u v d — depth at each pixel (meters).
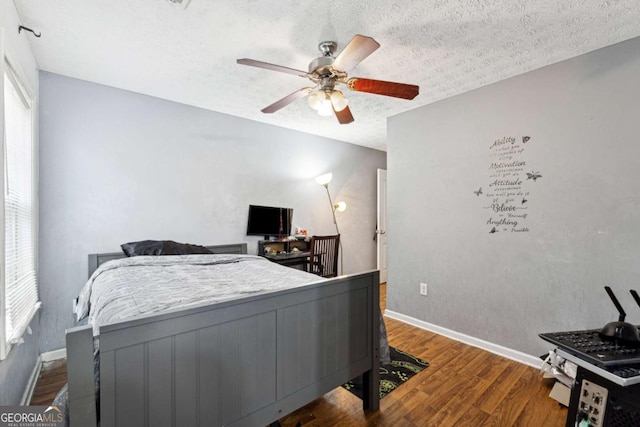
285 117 3.51
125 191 2.74
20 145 1.82
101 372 0.92
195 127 3.15
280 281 1.90
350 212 4.84
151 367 1.01
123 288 1.66
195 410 1.11
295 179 4.07
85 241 2.54
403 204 3.21
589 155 2.01
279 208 3.80
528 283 2.29
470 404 1.79
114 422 0.94
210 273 2.16
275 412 1.34
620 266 1.89
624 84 1.88
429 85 2.55
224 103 3.06
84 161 2.54
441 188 2.87
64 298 2.44
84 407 0.88
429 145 2.97
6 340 1.35
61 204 2.43
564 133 2.12
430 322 2.95
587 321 2.02
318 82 1.85
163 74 2.43
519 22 1.73
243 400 1.24
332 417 1.68
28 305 1.89
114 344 0.93
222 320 1.17
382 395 1.88
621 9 1.60
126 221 2.74
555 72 2.17
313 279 1.98
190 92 2.79
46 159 2.36
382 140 4.65
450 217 2.79
